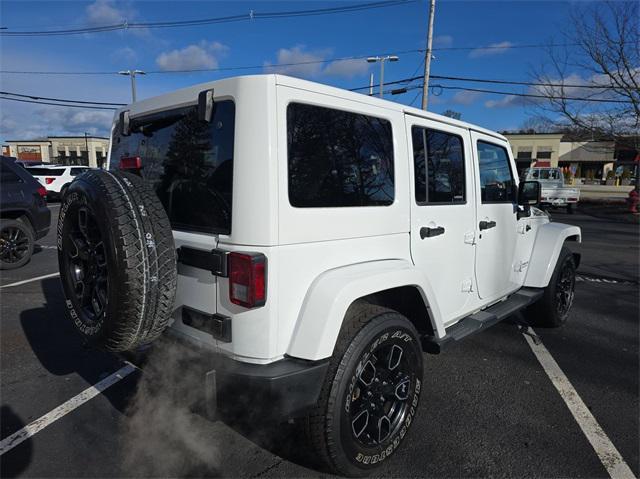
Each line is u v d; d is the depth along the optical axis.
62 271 2.51
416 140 2.88
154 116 2.62
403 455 2.64
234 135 2.07
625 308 5.68
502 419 3.04
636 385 3.57
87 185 2.16
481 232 3.58
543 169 21.28
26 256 7.46
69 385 3.45
